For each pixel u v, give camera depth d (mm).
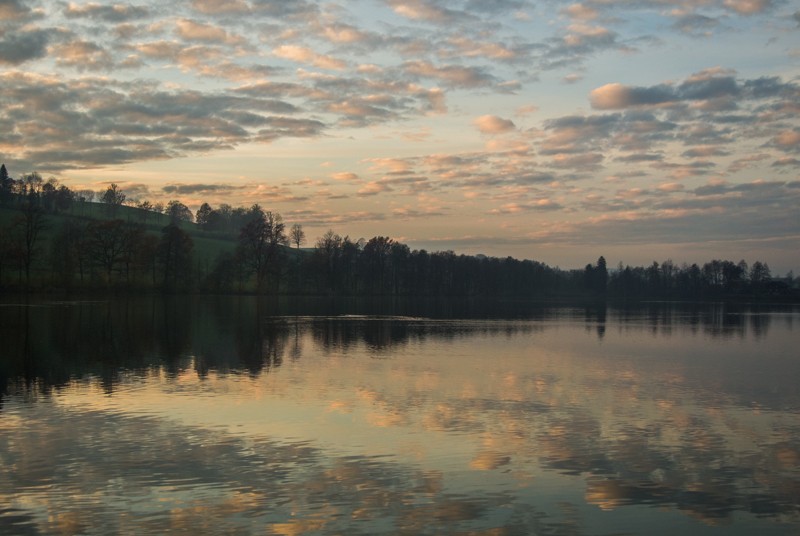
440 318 95812
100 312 82000
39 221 120062
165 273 139125
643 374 39031
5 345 46562
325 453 21234
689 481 19125
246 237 153375
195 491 17688
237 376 35562
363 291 193875
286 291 171000
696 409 28766
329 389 32062
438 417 26375
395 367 40188
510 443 22688
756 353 51656
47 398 28797
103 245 127812
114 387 31547
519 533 15508
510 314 113000
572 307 157125
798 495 18156
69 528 15375
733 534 15734
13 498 17078
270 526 15602
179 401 28594
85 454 20688
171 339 53500
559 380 36156
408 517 16234
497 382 35094
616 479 19203
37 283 122500
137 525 15562
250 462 20188
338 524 15773
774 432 24750
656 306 174125
